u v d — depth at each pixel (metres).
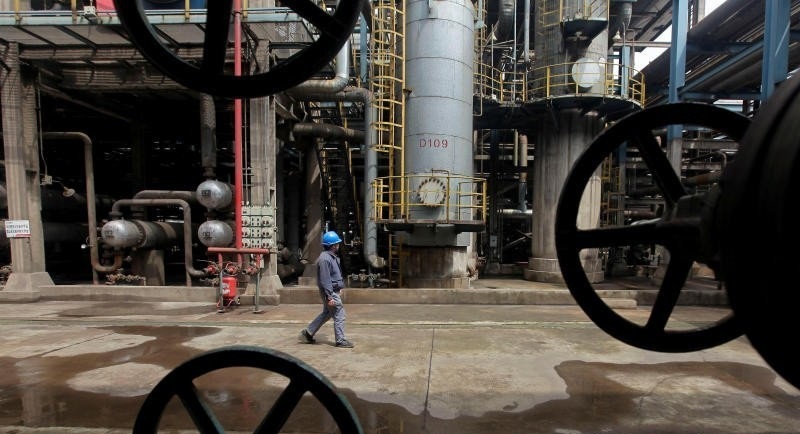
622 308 8.47
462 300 9.07
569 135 13.53
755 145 0.84
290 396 1.83
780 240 0.75
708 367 5.18
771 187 0.77
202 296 9.28
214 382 4.70
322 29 1.54
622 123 1.49
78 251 15.25
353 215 17.80
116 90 10.09
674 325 7.26
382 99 11.05
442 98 10.52
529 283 13.58
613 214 16.05
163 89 9.81
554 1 13.10
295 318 7.75
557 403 4.17
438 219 10.32
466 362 5.30
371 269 11.72
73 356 5.60
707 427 3.73
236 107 8.63
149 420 1.90
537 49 13.78
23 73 9.35
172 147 16.00
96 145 15.95
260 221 8.88
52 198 12.09
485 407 4.07
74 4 8.09
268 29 8.46
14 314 8.12
